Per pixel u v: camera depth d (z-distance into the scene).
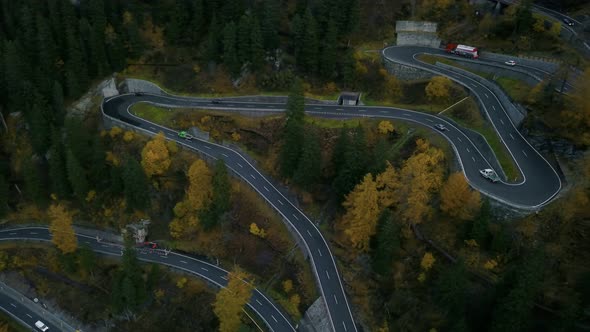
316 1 123.12
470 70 117.00
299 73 123.00
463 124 106.00
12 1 126.69
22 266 103.19
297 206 101.88
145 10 134.75
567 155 90.44
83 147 106.94
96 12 121.94
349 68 117.44
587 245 77.94
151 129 116.31
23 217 111.56
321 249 94.00
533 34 117.62
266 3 118.88
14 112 118.94
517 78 109.50
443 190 84.75
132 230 104.62
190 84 126.62
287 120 104.88
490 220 84.56
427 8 130.88
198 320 91.00
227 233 101.19
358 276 88.00
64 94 121.81
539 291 73.75
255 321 87.75
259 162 110.31
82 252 94.94
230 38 117.62
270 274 95.00
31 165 104.31
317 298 88.00
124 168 101.06
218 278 96.75
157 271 94.50
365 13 131.75
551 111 96.38
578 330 66.44
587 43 112.38
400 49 126.19
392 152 101.94
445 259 83.56
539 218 82.50
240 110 117.50
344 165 93.19
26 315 96.94
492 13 125.44
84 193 105.81
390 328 79.31
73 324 94.81
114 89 126.94
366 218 83.56
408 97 116.31
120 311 91.88
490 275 79.50
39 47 117.44
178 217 104.12
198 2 125.75
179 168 109.75
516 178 90.12
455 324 69.25
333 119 111.81
